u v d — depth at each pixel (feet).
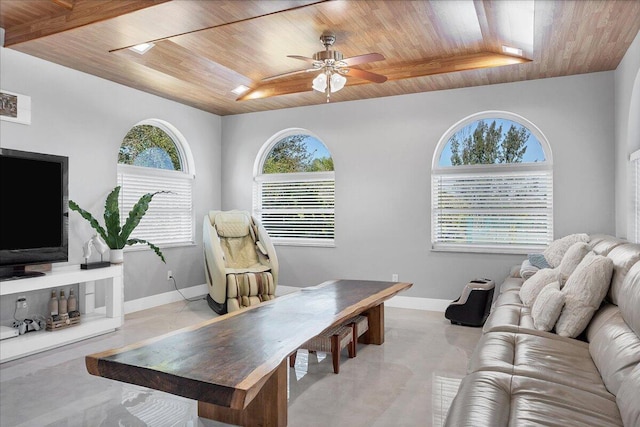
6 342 11.34
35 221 12.91
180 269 19.49
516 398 5.86
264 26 12.30
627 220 13.32
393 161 18.15
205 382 6.01
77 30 11.50
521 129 16.72
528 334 8.66
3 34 12.69
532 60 13.96
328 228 19.85
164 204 19.04
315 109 19.58
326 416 8.38
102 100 15.80
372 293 12.54
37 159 13.01
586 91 15.34
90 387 9.78
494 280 16.63
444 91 17.29
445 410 8.62
